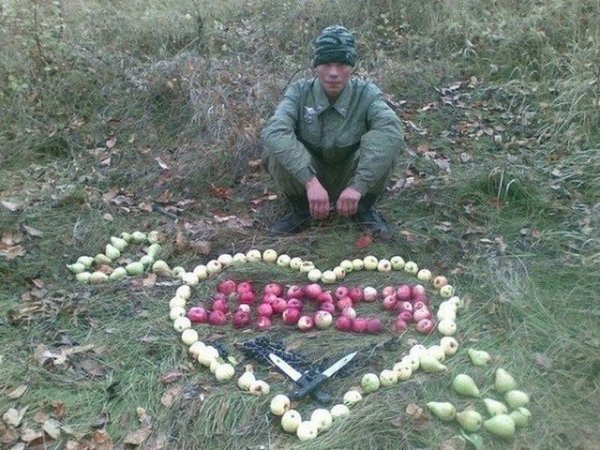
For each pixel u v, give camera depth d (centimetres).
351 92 267
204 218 314
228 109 381
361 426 179
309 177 258
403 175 330
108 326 229
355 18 477
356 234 279
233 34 473
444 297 240
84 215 304
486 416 183
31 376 204
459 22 463
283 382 199
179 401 194
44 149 371
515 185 301
